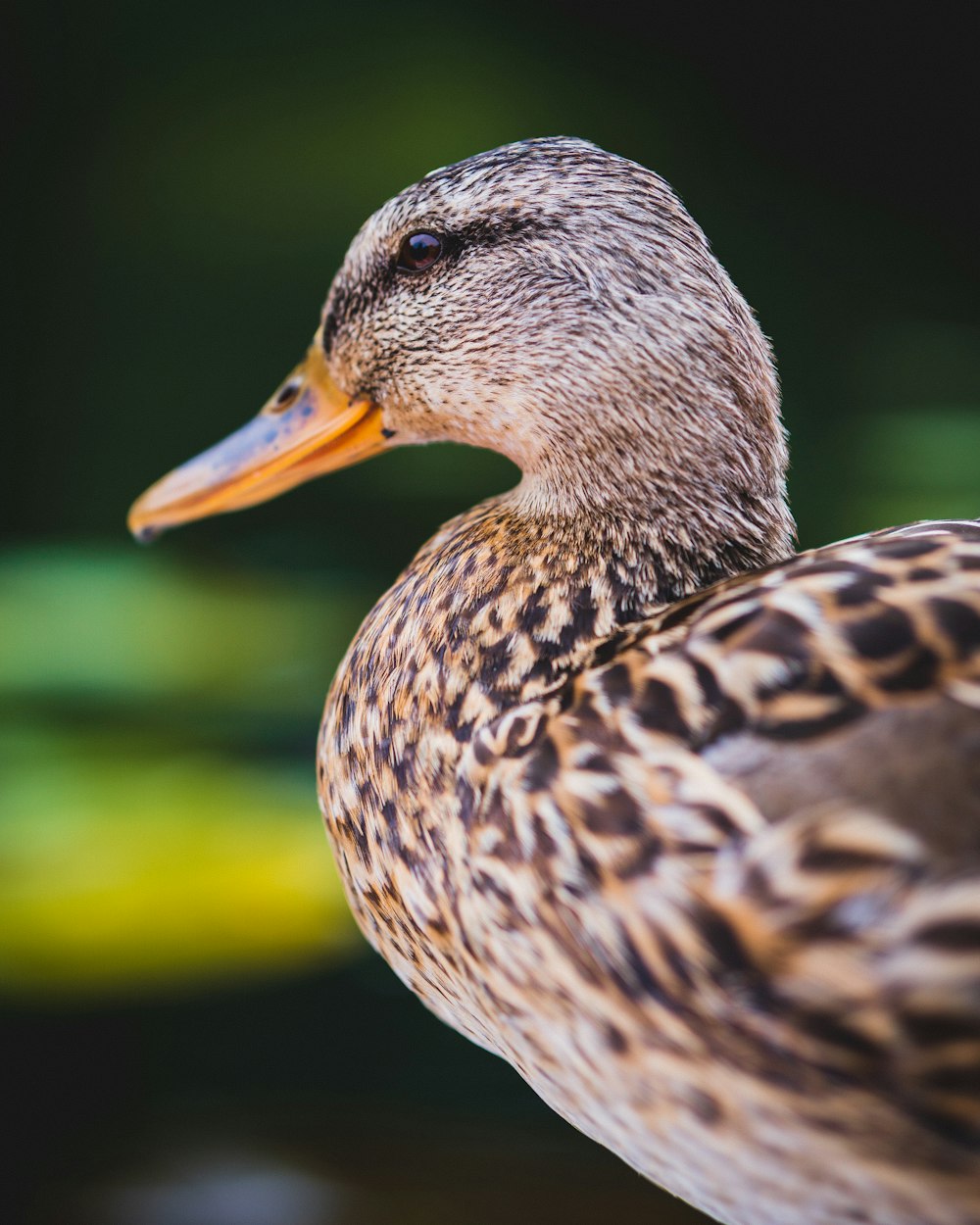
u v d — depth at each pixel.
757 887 1.96
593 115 13.34
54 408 12.81
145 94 12.99
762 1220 2.35
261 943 5.93
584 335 2.68
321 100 12.94
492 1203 5.55
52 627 8.95
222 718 8.06
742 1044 2.01
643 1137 2.29
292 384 3.35
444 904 2.37
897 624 2.09
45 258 12.84
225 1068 6.74
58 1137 6.27
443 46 13.07
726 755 2.07
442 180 2.91
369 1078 6.66
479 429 2.94
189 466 3.38
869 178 13.61
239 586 10.30
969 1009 1.88
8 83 12.73
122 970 5.70
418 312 2.97
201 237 12.90
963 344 12.70
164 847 6.62
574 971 2.15
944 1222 2.10
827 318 13.30
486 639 2.46
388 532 11.37
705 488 2.63
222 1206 5.62
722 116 13.62
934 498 10.39
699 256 2.66
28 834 6.66
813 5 13.27
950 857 1.91
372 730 2.54
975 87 13.34
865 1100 1.97
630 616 2.54
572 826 2.12
